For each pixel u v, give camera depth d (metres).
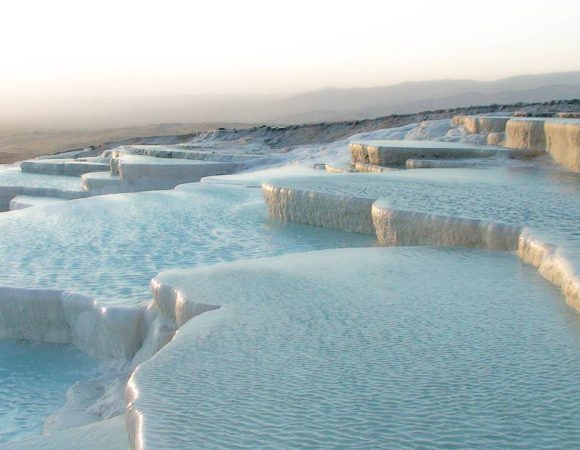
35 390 6.22
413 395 3.42
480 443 2.91
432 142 15.62
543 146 12.77
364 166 14.48
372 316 4.79
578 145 11.13
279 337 4.44
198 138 39.12
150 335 6.24
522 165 12.15
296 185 10.56
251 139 35.31
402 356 3.98
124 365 6.46
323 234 9.35
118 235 9.93
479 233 6.86
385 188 9.82
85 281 7.59
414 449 2.88
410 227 7.52
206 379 3.77
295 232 9.60
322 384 3.62
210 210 11.80
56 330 7.26
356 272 6.11
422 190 9.40
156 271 7.92
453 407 3.26
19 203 17.88
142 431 3.16
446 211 7.54
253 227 10.14
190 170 20.22
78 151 42.75
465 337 4.27
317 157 21.73
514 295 5.14
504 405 3.26
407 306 5.00
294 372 3.81
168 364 4.02
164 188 19.80
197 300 5.46
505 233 6.62
